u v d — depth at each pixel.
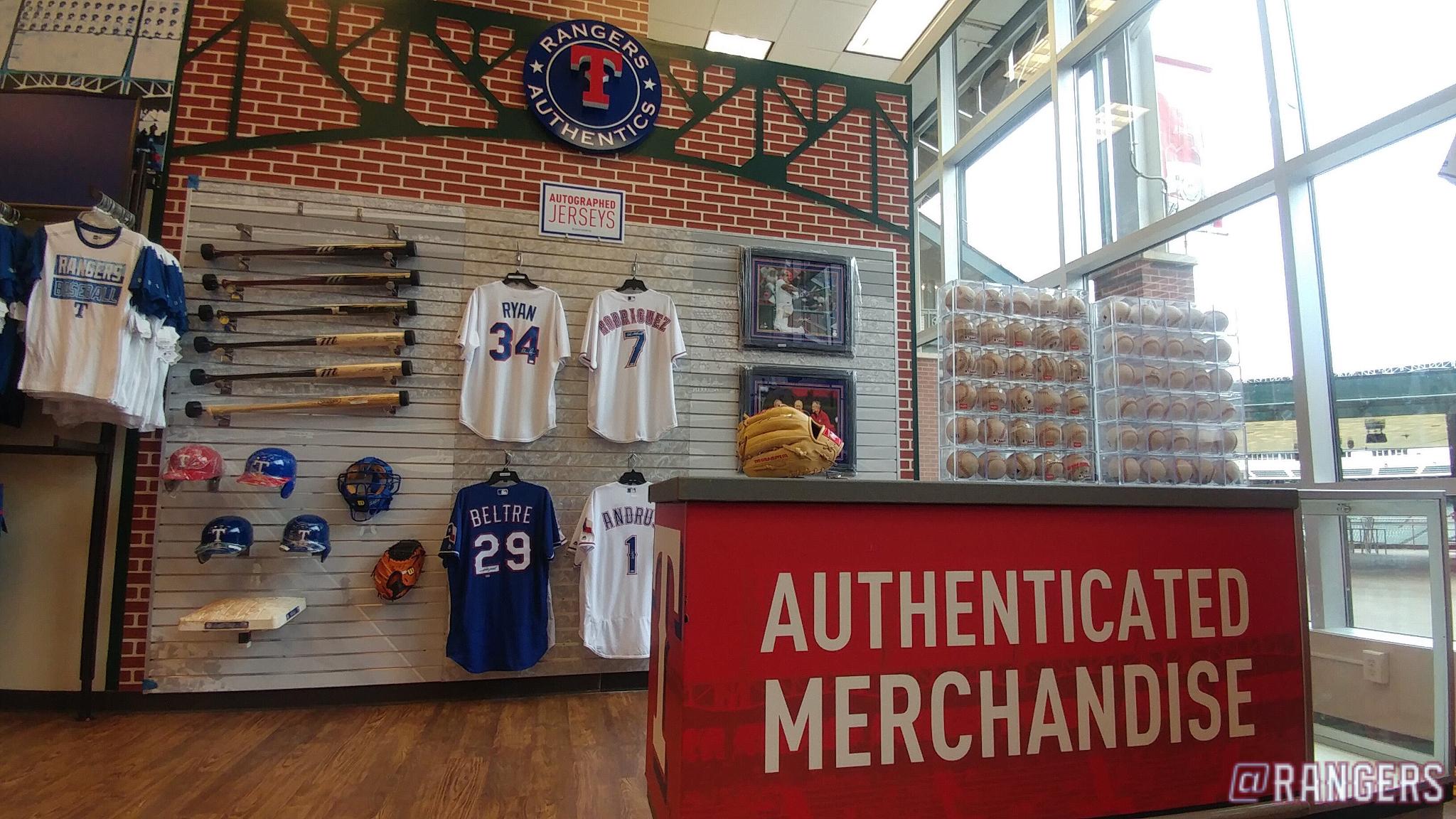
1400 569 2.53
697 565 1.39
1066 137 5.25
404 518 3.85
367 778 2.74
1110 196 4.98
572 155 4.32
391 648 3.76
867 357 4.60
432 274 4.05
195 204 3.84
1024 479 2.24
